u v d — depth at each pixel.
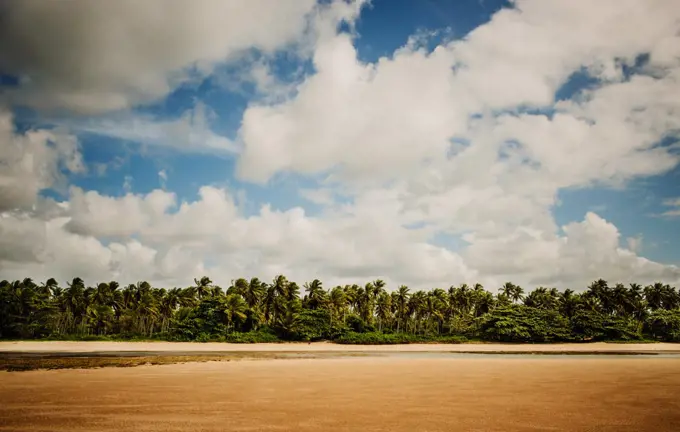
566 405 19.81
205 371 35.81
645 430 15.13
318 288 115.62
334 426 15.27
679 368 40.91
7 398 21.03
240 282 118.25
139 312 117.38
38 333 101.19
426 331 132.75
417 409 18.59
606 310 129.50
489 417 16.98
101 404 19.41
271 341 101.56
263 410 18.14
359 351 82.25
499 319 109.69
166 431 14.47
